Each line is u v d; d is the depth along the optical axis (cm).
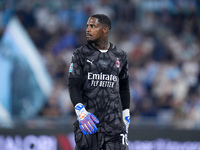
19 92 3109
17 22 3503
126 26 3859
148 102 3275
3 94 3064
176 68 3569
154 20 3941
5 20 3478
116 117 1147
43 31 3569
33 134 1884
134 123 2209
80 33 3647
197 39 3922
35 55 3353
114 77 1148
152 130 1947
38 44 3481
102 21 1148
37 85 3188
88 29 1146
